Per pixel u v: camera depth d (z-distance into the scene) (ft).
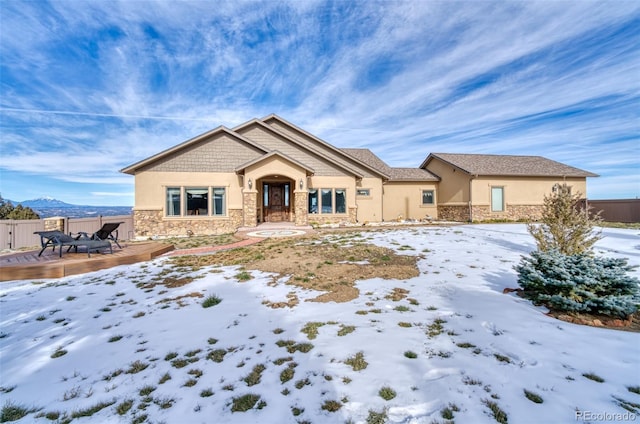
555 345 11.58
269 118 59.82
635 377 9.44
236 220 52.75
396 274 22.17
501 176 64.39
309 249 32.09
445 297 17.21
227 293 19.56
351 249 31.22
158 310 17.15
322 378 9.96
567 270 15.46
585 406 8.15
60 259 27.66
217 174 52.21
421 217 72.33
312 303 17.13
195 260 29.86
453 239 35.94
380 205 63.05
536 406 8.19
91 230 46.39
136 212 49.06
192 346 12.87
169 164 50.60
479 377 9.61
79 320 16.12
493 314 14.64
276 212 59.72
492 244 32.58
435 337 12.51
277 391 9.45
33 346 13.38
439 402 8.49
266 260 28.04
